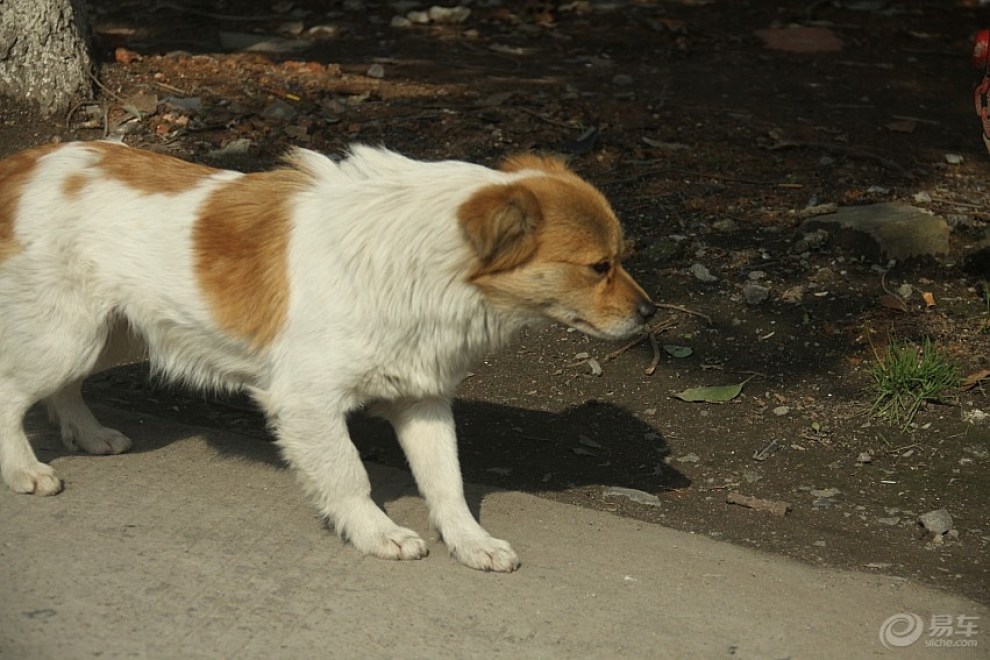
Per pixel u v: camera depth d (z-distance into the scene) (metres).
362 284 5.21
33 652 4.55
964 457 6.92
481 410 7.50
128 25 14.05
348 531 5.48
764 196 9.92
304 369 5.31
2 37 10.01
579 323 5.38
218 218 5.59
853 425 7.29
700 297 8.59
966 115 12.19
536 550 5.67
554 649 4.81
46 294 5.68
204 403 7.41
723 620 5.11
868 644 5.01
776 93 12.49
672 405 7.57
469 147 10.42
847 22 15.40
